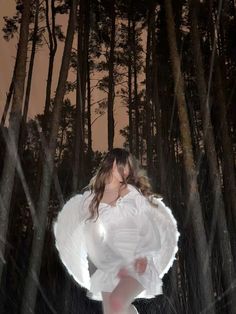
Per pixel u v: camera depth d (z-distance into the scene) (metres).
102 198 3.17
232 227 12.02
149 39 18.84
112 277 3.00
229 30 17.02
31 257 7.50
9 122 6.64
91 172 19.89
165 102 19.72
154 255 3.13
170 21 8.77
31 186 16.17
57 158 22.64
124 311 2.85
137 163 3.30
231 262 7.91
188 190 7.50
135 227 3.06
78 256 3.22
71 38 9.47
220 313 9.80
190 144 7.75
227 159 11.03
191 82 18.53
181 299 10.61
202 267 7.09
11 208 13.98
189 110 18.39
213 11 17.02
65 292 11.30
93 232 3.11
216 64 13.03
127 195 3.13
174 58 8.42
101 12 19.84
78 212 3.23
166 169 17.62
